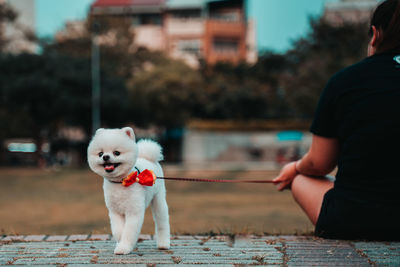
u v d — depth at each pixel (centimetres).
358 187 274
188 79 3191
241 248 290
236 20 4247
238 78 3588
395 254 256
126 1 4312
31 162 3262
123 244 268
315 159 312
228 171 2478
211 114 3456
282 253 269
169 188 1808
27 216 1031
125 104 2939
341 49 2536
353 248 272
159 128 3597
